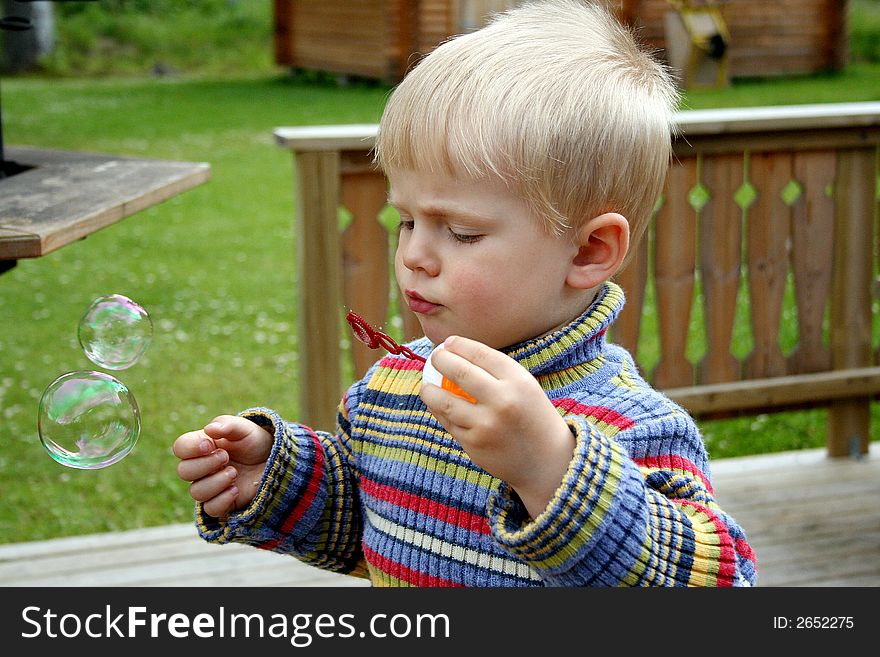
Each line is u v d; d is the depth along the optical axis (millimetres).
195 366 4859
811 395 3406
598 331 1148
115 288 6062
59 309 5668
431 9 13266
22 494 3605
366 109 12125
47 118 11602
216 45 17703
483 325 1098
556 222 1080
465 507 1152
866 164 3361
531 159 1057
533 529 937
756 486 3348
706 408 3312
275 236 7297
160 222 7613
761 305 3359
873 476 3418
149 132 10875
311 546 1313
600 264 1120
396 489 1214
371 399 1311
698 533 1013
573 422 975
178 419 4242
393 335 4711
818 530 3033
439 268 1094
